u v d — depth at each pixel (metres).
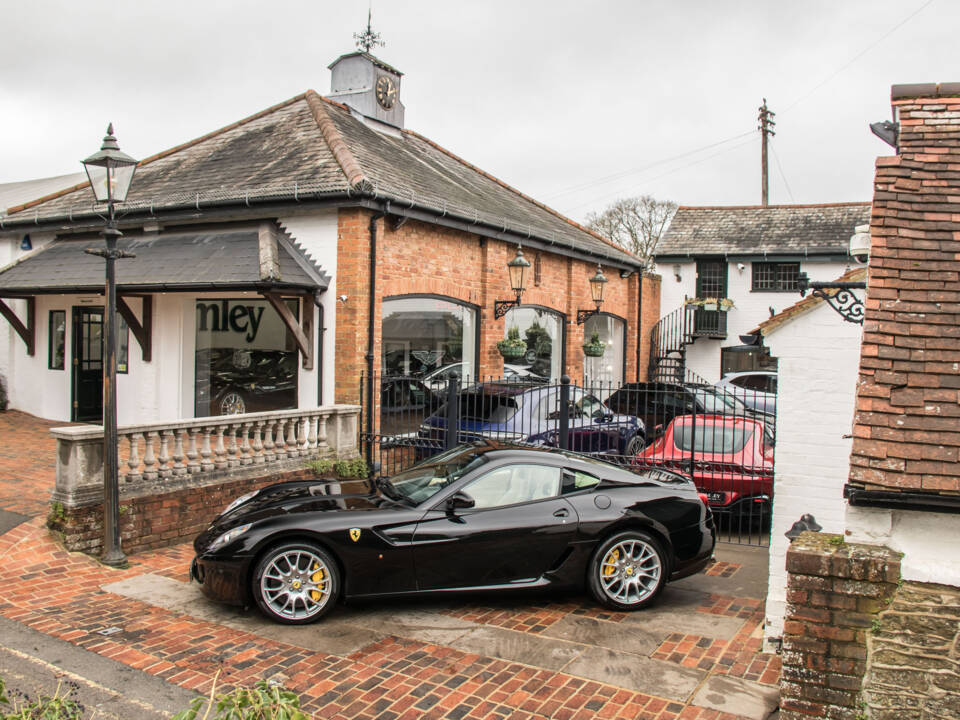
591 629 5.71
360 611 6.09
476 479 6.27
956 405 3.43
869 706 3.45
